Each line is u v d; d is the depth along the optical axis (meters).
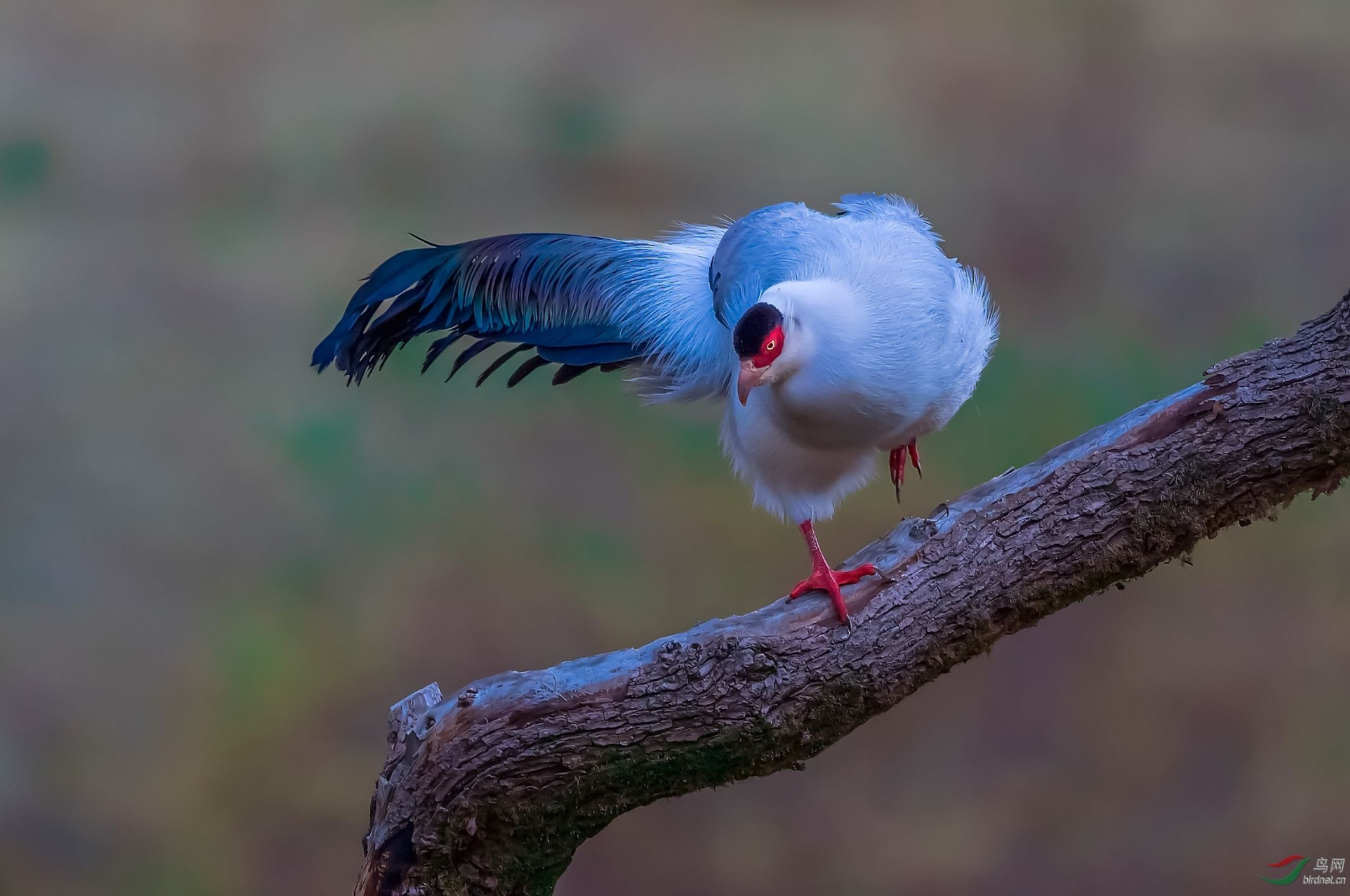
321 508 14.55
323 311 17.12
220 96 21.36
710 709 6.16
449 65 21.66
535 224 18.80
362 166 19.94
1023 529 6.30
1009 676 12.80
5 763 12.15
